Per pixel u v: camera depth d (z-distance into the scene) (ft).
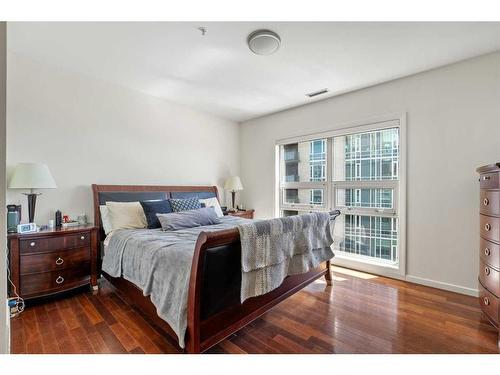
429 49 7.30
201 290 4.62
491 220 6.04
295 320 6.49
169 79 9.46
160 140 11.50
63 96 8.73
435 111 8.56
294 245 6.73
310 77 9.20
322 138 11.78
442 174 8.45
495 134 7.53
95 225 8.82
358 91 10.41
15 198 7.84
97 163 9.57
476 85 7.81
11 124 7.76
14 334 5.79
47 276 7.24
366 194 10.65
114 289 8.51
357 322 6.39
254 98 11.39
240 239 5.14
